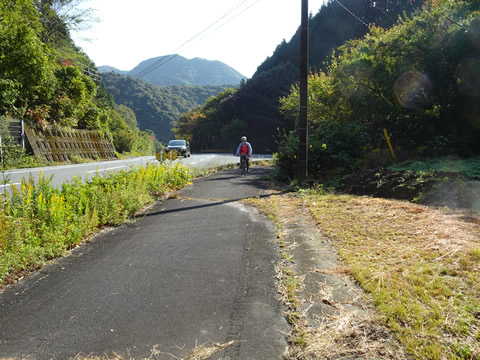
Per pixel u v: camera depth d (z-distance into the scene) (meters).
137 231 5.61
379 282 3.23
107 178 7.55
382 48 13.54
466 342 2.30
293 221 6.12
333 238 4.90
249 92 70.00
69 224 5.11
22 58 17.62
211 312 2.93
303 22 10.14
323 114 17.34
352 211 6.46
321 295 3.19
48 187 5.70
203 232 5.49
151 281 3.60
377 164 10.87
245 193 9.35
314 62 58.78
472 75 11.12
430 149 11.47
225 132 71.12
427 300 2.84
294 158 11.91
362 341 2.43
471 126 11.39
